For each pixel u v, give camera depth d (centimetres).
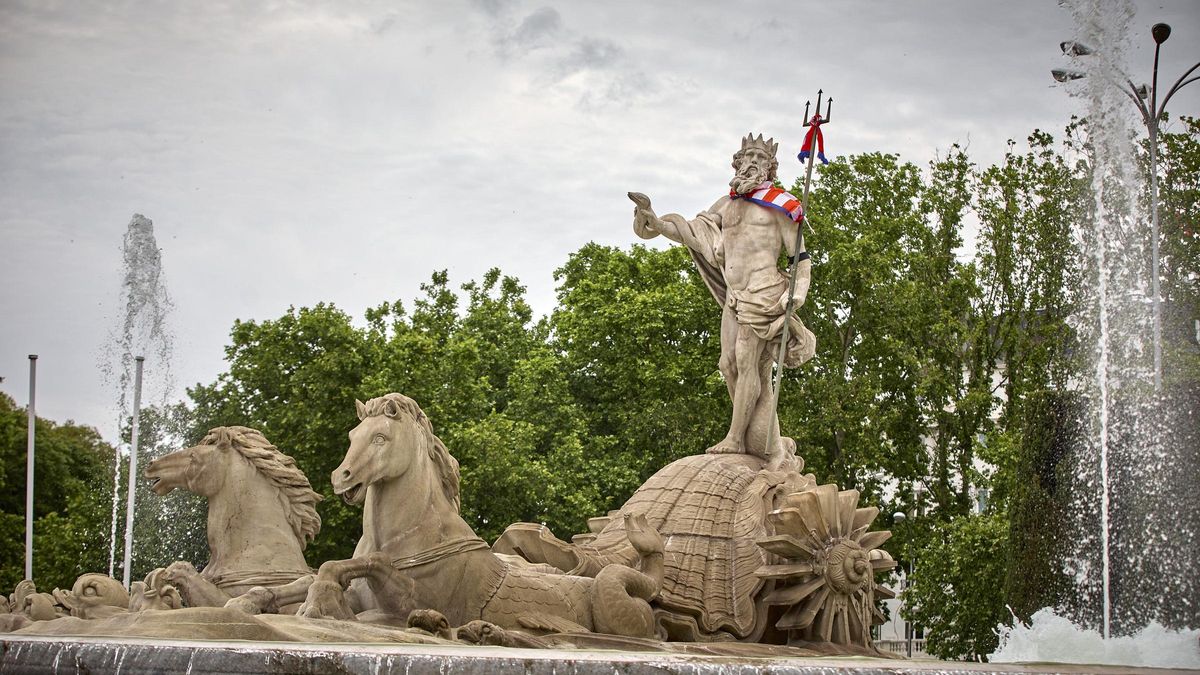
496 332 4912
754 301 1661
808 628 1391
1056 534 2231
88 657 782
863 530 1455
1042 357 3891
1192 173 2995
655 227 1697
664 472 1585
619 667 741
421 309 4969
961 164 4419
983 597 3303
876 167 4359
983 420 4125
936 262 4259
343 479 1155
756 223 1686
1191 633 1695
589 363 4384
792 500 1394
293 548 1383
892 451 4162
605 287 4319
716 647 1223
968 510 4097
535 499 3634
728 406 4056
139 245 2425
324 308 3706
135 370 2406
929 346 4203
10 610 1306
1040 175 4222
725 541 1475
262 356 3594
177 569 1215
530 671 741
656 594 1312
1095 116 2212
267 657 753
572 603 1230
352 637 991
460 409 3853
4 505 4500
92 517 3406
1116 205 2261
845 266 4038
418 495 1191
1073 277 3691
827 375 4072
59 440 4675
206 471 1376
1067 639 1608
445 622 1100
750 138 1712
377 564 1151
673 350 4159
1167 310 2286
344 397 3512
